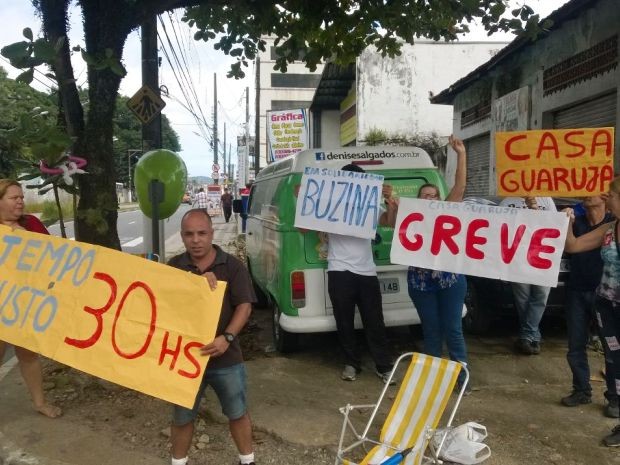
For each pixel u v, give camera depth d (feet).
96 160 17.47
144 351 10.66
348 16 22.09
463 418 14.25
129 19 17.35
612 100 28.40
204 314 10.28
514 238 13.71
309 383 16.90
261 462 12.53
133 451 12.84
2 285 12.12
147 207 23.91
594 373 17.29
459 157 15.14
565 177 14.47
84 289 11.41
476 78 43.91
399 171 19.06
